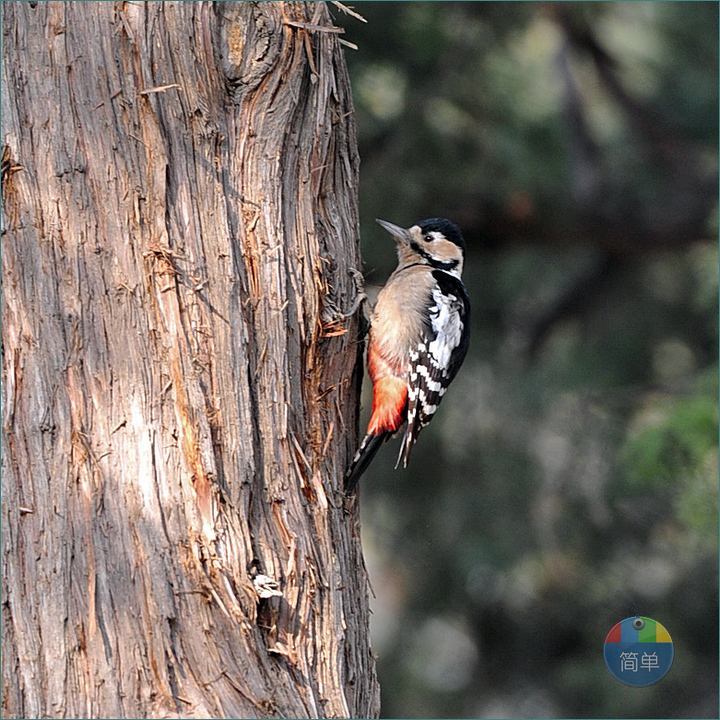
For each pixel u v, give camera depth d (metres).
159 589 7.29
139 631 7.21
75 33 7.78
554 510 20.50
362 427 18.06
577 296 22.55
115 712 7.07
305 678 7.78
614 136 23.02
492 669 21.22
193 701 7.13
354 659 8.46
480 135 19.70
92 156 7.70
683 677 20.62
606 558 20.88
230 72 8.09
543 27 22.41
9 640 7.21
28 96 7.72
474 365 20.92
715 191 20.92
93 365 7.55
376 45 18.08
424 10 18.06
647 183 21.41
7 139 7.68
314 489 8.34
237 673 7.30
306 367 8.49
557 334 23.33
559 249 21.83
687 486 14.95
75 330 7.57
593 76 23.14
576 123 21.12
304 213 8.48
